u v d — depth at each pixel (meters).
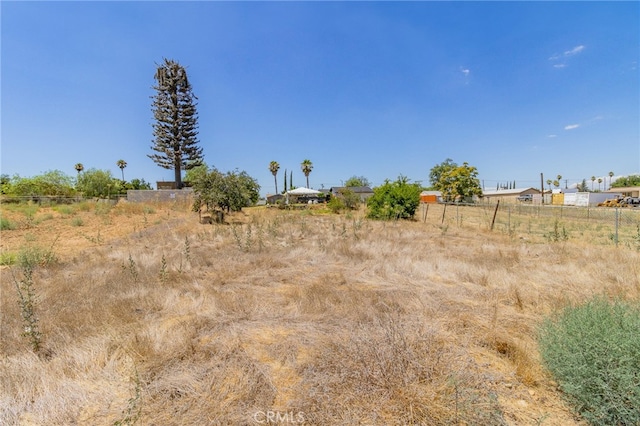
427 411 1.86
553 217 19.22
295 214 19.05
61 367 2.41
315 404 1.98
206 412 1.93
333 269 5.66
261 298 4.11
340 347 2.63
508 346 2.68
